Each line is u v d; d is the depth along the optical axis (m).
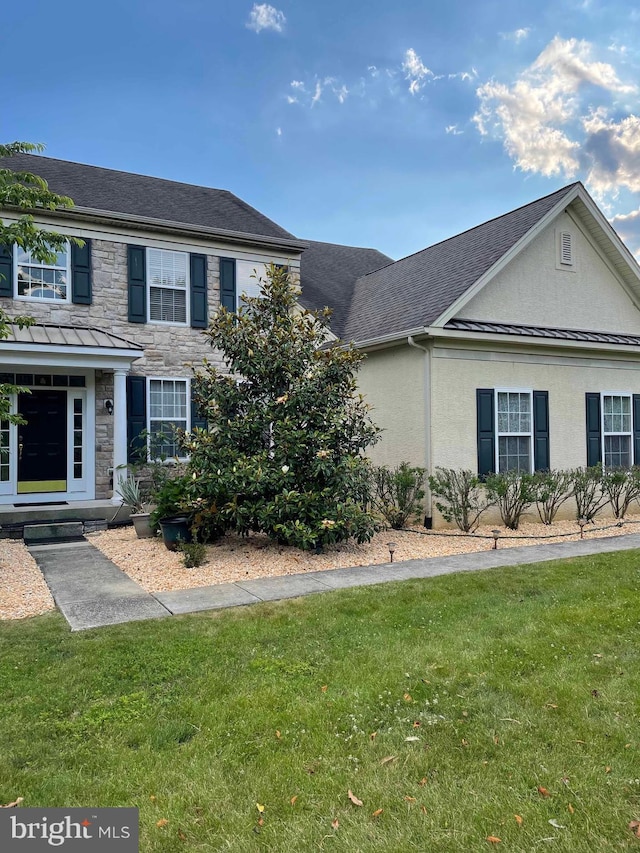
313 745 3.11
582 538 9.34
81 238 11.34
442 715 3.44
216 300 12.73
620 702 3.57
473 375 10.41
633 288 12.79
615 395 12.00
